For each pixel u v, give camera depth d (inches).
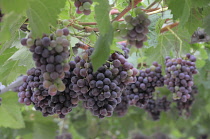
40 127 77.7
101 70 43.9
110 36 41.8
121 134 103.4
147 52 62.6
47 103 45.6
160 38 61.2
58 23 46.3
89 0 43.6
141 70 56.2
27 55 50.8
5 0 34.9
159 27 54.7
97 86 43.2
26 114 74.4
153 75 55.4
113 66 44.4
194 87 68.7
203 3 47.9
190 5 46.9
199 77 72.2
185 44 60.9
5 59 53.5
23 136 78.8
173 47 61.5
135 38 43.4
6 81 54.2
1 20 38.2
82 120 95.7
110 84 43.8
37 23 39.6
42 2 39.3
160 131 139.7
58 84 42.6
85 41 50.3
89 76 43.6
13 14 36.0
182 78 52.4
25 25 47.8
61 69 41.5
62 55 41.5
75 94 44.8
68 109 45.5
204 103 91.9
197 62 67.1
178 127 124.2
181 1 46.6
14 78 54.5
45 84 41.9
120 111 61.9
